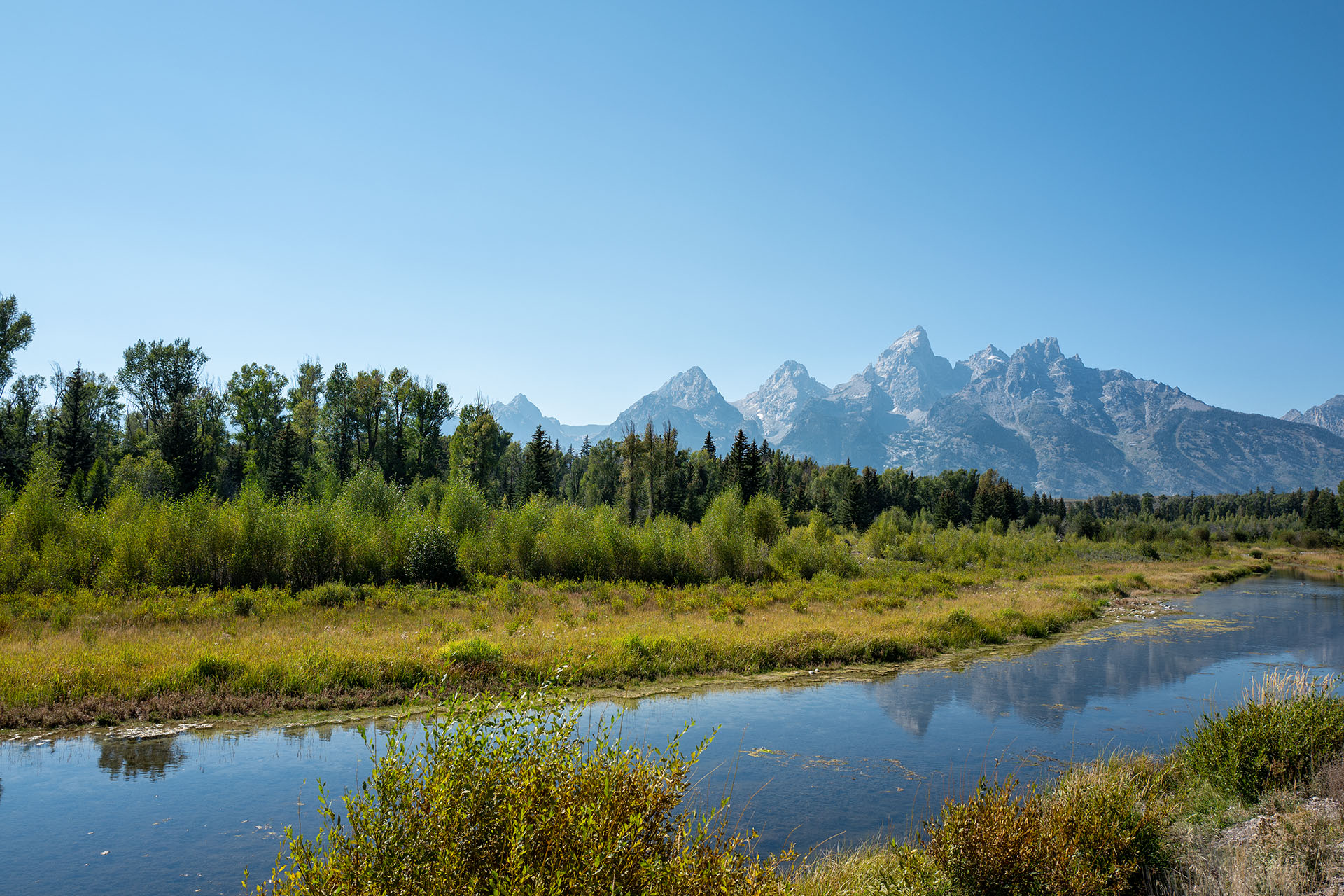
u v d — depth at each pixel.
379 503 34.19
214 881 7.02
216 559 24.17
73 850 7.64
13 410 56.88
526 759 4.14
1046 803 7.59
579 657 15.98
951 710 14.51
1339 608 32.06
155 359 69.50
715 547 34.22
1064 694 15.91
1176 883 6.30
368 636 17.77
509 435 90.06
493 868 3.59
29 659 13.81
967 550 52.59
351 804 3.78
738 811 9.10
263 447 72.12
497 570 30.70
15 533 23.98
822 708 14.45
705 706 14.25
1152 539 77.94
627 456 67.50
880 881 6.44
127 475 49.91
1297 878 5.89
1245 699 9.75
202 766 10.13
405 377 72.50
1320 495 112.00
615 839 3.83
